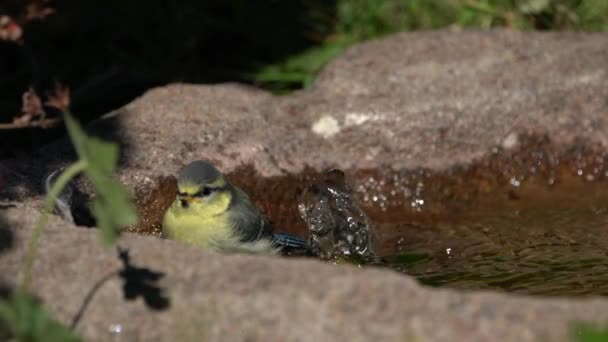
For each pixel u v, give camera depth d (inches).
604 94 460.4
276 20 601.3
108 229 231.1
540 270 369.7
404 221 430.0
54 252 274.7
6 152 478.0
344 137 445.7
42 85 554.9
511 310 222.2
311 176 435.8
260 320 236.7
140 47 593.0
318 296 234.8
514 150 450.9
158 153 416.8
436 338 220.1
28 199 356.2
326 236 401.7
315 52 573.3
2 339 236.2
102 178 233.9
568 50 480.7
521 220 423.2
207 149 425.4
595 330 211.2
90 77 562.6
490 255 389.1
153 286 253.3
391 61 476.7
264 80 563.2
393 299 230.8
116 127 430.6
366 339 224.8
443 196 443.5
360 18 596.4
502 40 489.7
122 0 593.3
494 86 459.2
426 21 592.4
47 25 576.7
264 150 433.7
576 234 406.3
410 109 450.6
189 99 451.5
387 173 440.5
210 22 597.3
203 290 246.4
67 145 415.2
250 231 379.9
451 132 449.4
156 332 247.9
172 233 378.0
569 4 570.3
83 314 255.9
